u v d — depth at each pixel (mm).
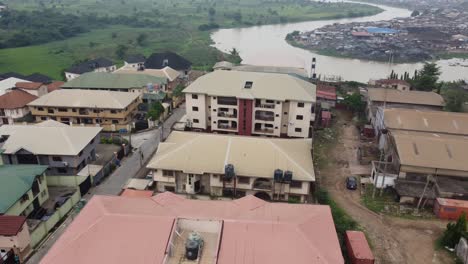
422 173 52156
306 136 69750
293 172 49562
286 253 32031
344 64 153375
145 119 79625
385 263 39938
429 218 47594
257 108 68875
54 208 48375
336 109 90188
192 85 71750
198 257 32188
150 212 36469
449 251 41719
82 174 53938
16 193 43625
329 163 62250
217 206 38812
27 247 40000
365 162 61906
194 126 73750
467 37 191500
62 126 61250
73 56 151250
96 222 34625
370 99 81438
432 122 64625
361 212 48781
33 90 86875
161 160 51688
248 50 178375
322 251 32500
